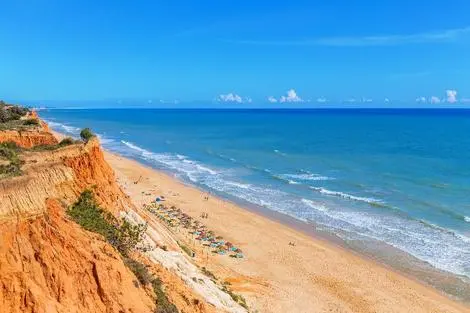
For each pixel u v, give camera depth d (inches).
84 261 779.4
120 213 1194.6
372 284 1590.8
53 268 722.8
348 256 1827.0
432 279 1638.8
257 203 2581.2
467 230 2116.1
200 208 2388.0
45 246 733.3
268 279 1560.0
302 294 1473.9
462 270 1704.0
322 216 2345.0
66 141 1195.3
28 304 663.1
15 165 906.1
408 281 1622.8
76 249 783.1
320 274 1647.4
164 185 2891.2
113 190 1246.9
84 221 958.4
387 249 1898.4
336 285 1568.7
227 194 2778.1
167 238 1393.9
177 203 2449.6
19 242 708.7
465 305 1475.1
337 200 2650.1
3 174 804.0
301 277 1610.5
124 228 1103.6
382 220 2272.4
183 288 1075.3
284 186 3011.8
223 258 1696.6
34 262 709.3
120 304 785.6
